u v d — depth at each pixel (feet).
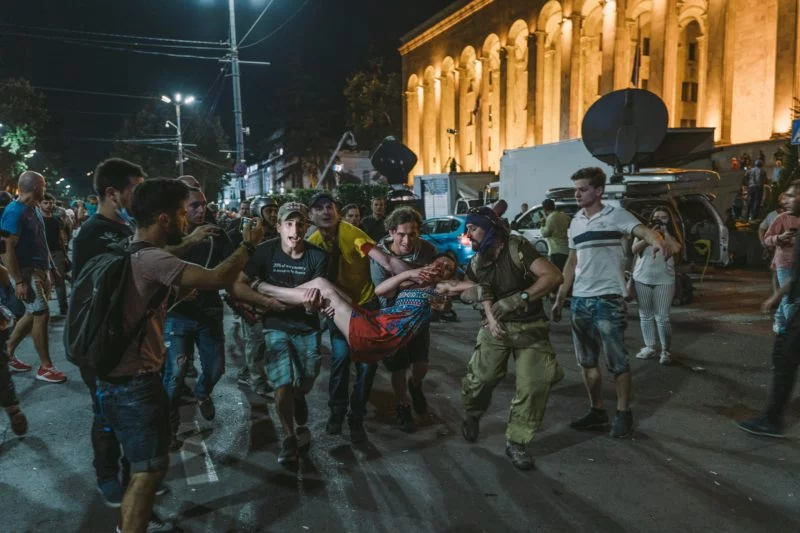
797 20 75.56
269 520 11.96
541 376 13.65
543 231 34.40
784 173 51.31
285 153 233.55
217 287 9.49
